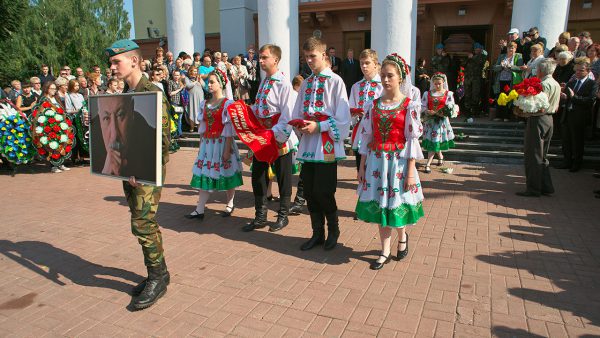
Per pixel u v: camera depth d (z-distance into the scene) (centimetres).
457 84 1135
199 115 544
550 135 612
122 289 371
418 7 1296
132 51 324
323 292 356
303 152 428
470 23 1309
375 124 386
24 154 855
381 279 378
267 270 400
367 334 297
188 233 499
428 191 661
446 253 431
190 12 1317
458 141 927
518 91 586
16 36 2136
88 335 304
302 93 442
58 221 551
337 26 1451
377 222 388
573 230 490
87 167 928
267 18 1059
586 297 342
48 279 390
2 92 1053
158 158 298
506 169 805
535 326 303
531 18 984
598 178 735
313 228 450
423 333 297
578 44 883
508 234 480
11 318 327
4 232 512
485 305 332
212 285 372
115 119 321
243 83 1178
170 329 309
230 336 298
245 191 698
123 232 509
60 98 944
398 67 370
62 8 2423
